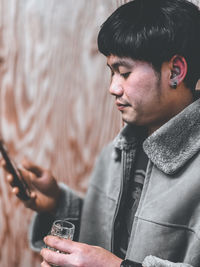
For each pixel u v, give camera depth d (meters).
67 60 1.64
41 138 1.73
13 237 1.80
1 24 1.67
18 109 1.73
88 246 0.92
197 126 0.95
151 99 0.93
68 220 1.30
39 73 1.68
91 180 1.28
